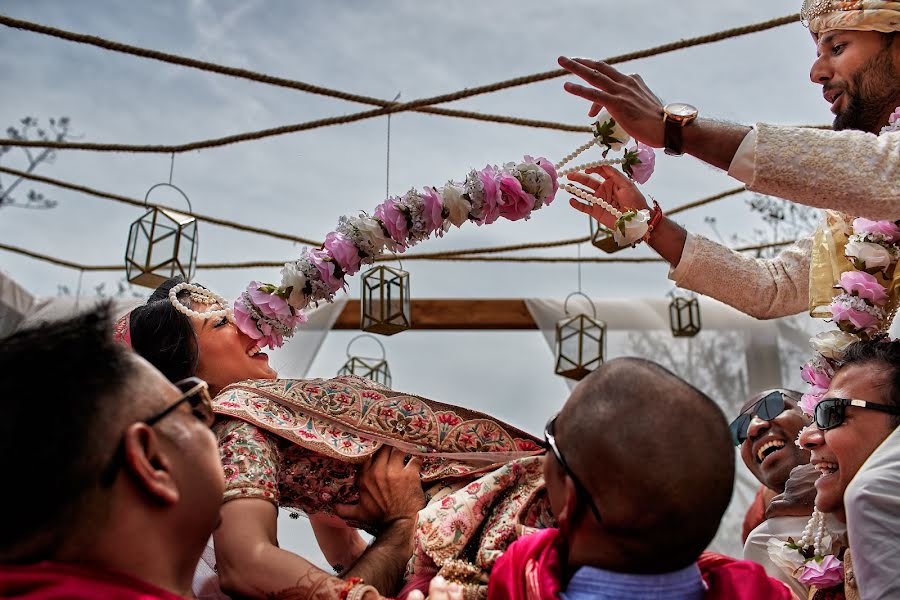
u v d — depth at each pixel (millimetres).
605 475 1518
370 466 2184
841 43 2537
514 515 2000
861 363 2119
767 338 7285
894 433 1941
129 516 1449
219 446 2084
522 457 2197
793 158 2156
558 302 7570
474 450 2236
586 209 2764
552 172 2514
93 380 1455
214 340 2367
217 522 1602
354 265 2400
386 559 2021
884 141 2172
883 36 2465
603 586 1534
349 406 2217
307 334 6590
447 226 2432
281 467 2168
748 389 7180
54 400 1405
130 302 6988
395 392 2273
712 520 1520
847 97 2549
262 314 2367
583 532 1582
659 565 1535
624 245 2746
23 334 1500
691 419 1524
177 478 1513
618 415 1527
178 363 2326
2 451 1365
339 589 1828
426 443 2211
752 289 2760
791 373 7168
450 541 1953
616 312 7512
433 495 2191
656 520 1498
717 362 7309
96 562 1418
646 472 1490
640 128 2271
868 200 2125
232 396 2184
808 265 2746
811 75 2645
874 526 1787
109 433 1443
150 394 1529
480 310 7598
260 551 1896
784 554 2432
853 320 2416
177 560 1510
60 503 1386
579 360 6973
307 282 2375
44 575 1348
